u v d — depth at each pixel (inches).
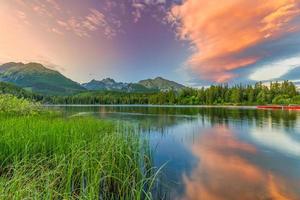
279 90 4328.3
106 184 262.4
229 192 279.1
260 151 515.5
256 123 1115.9
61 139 339.6
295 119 1309.1
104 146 311.7
